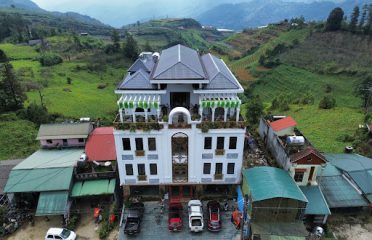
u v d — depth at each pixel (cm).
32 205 3947
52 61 13150
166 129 3550
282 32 18575
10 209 3819
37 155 4484
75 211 3859
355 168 4025
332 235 3441
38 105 7312
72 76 12106
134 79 3716
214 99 3528
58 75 11838
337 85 10656
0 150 5622
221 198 4019
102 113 8138
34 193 3972
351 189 3806
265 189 3325
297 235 3212
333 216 3766
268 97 11319
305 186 3725
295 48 14250
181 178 3922
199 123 3525
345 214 3784
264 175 3588
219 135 3616
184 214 3822
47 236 3425
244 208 3441
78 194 3844
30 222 3806
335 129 6259
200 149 3703
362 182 3803
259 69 13975
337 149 5284
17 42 17512
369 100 7919
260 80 12862
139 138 3622
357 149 5172
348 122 6544
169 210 3769
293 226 3328
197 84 3697
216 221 3544
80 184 4003
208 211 3712
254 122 5906
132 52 15888
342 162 4216
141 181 3909
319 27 14975
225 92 3612
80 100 9094
